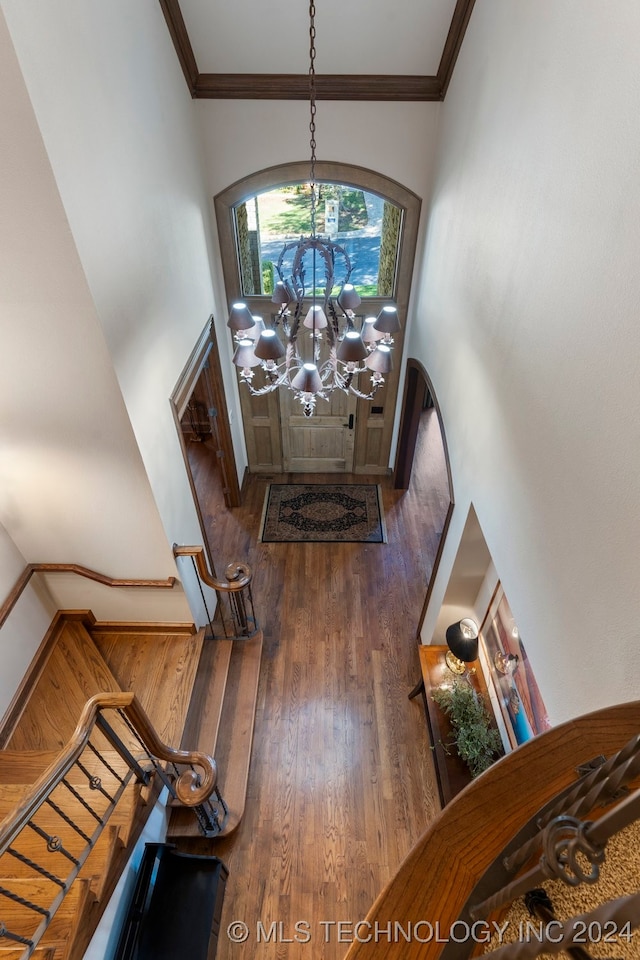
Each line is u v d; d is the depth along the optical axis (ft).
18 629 10.82
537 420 7.07
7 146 5.89
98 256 7.39
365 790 11.28
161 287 10.11
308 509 19.08
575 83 6.08
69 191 6.54
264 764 11.69
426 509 19.15
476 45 10.09
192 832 10.09
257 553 17.30
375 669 13.74
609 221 5.34
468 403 10.31
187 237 12.00
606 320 5.39
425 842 2.75
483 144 9.53
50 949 5.73
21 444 9.05
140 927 7.86
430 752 11.96
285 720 12.57
